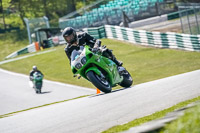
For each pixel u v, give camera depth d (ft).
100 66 96.84
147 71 235.81
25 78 308.60
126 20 407.44
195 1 488.85
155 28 388.98
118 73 105.40
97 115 68.54
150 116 57.82
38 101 208.85
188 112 38.88
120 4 460.55
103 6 498.28
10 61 408.87
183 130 34.14
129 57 289.94
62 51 383.04
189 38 276.00
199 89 77.92
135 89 102.99
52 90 237.66
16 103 213.25
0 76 332.19
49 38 467.11
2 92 259.60
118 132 49.96
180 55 268.62
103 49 97.14
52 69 317.42
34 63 361.30
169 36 295.28
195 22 294.46
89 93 208.95
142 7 422.00
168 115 47.21
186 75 123.44
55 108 93.50
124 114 65.26
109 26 366.22
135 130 43.09
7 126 73.77
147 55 287.28
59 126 63.67
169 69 228.63
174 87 89.71
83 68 96.17
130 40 340.59
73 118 69.77
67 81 262.47
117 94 96.84
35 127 66.64
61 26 489.26
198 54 262.06
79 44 97.45
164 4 421.59
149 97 80.02
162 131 37.29
